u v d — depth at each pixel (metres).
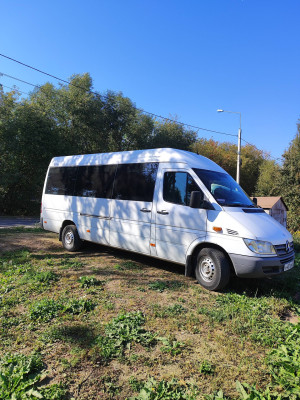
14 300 4.34
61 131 24.31
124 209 6.59
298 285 5.71
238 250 4.76
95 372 2.79
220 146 45.56
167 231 5.71
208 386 2.63
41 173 22.36
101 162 7.43
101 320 3.82
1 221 17.12
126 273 5.95
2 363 2.84
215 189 5.45
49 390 2.48
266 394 2.51
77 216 7.80
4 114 20.45
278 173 23.28
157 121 32.28
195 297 4.78
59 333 3.44
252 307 4.38
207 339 3.48
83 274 5.74
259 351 3.26
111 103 26.64
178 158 5.89
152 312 4.10
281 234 5.15
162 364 2.95
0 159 20.98
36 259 6.92
